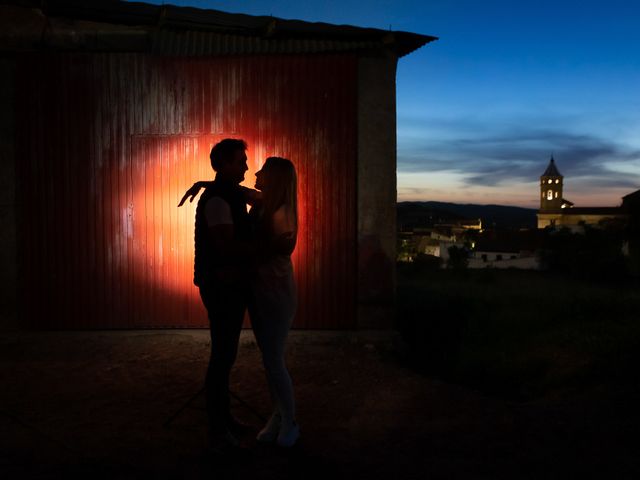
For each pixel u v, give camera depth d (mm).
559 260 36500
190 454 3391
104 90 6289
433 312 9656
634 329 6922
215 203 3230
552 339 7238
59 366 5230
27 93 6262
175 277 6484
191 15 5832
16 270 6402
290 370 5238
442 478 3119
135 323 6496
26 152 6316
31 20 6070
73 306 6449
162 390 4598
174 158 6379
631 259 32406
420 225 143625
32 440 3557
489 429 3842
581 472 3160
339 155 6422
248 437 3682
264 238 3420
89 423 3863
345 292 6523
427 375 5859
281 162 3445
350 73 6359
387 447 3547
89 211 6395
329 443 3602
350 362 5504
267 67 6332
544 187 133250
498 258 69688
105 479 3039
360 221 6469
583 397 4520
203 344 5992
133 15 5980
